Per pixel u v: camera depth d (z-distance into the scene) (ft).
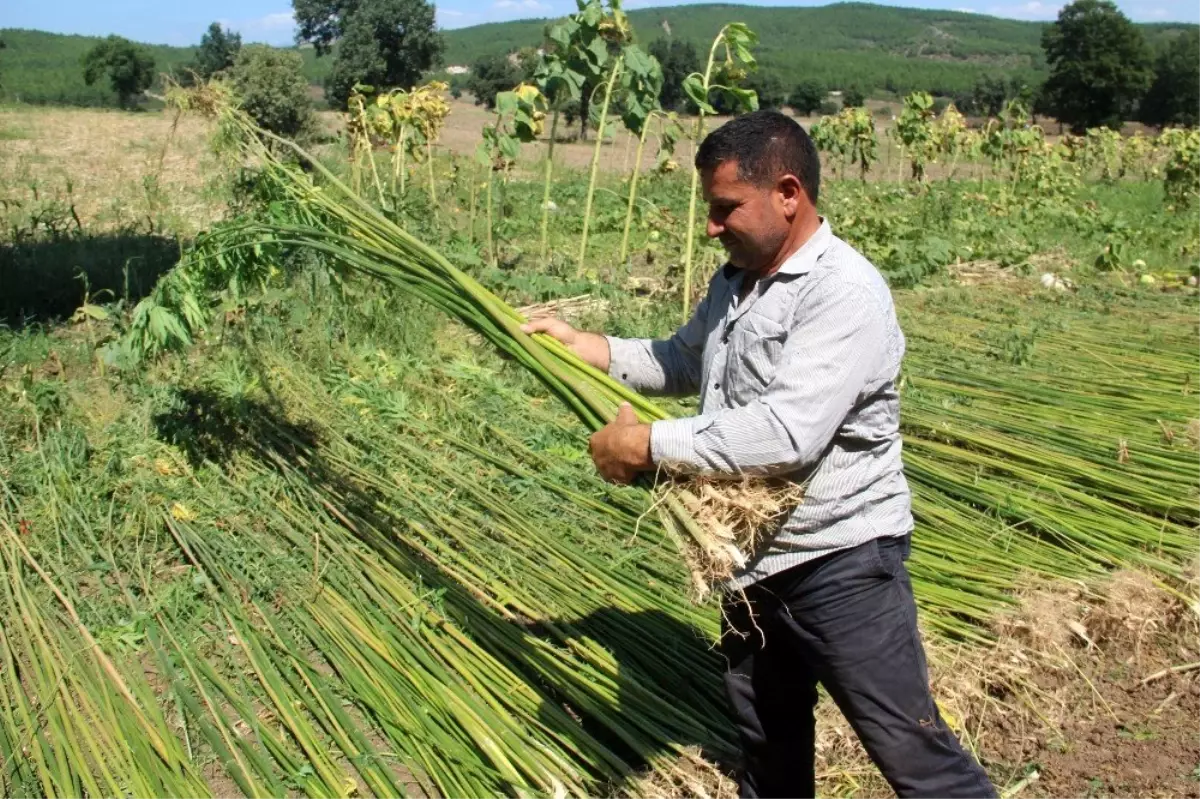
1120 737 12.55
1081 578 15.07
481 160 32.71
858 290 8.11
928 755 8.80
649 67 31.09
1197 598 14.79
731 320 8.87
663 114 32.73
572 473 17.66
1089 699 13.15
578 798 10.46
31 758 10.82
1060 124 208.44
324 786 10.71
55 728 11.11
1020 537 16.38
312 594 13.78
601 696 11.88
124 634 12.87
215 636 13.07
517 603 13.62
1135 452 19.01
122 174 50.75
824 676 9.00
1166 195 63.82
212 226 16.15
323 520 15.74
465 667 12.23
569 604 13.69
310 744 11.15
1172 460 18.62
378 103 35.68
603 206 48.60
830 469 8.52
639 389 10.64
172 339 15.90
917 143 66.18
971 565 15.40
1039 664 13.46
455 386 21.52
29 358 21.61
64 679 12.01
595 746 11.09
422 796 10.84
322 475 16.97
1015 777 11.82
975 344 26.86
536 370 10.37
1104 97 202.28
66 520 15.35
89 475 16.75
